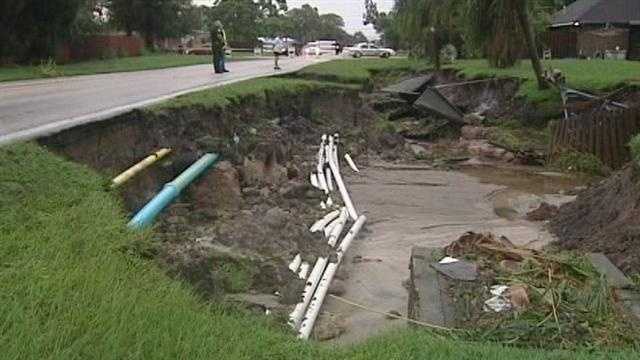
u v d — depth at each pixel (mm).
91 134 10836
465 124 25781
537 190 17312
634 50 47500
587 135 19875
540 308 7066
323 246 11016
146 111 12930
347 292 9602
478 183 18094
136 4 63812
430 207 15203
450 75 32344
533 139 22469
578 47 46375
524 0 25141
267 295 8102
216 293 7031
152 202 9805
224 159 13969
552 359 5207
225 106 16188
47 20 36000
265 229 10727
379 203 15422
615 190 12539
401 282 10055
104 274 5113
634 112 19391
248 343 4617
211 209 12023
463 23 27562
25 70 29156
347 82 30047
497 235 12539
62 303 4375
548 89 24328
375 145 22875
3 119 11711
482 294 7609
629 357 5457
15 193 6898
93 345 3902
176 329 4414
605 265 8852
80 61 41219
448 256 9086
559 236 12562
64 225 6273
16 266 4977
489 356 5105
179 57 49719
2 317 4051
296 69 32688
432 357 4965
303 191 14789
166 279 5758
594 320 6777
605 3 49875
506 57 26875
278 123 20266
